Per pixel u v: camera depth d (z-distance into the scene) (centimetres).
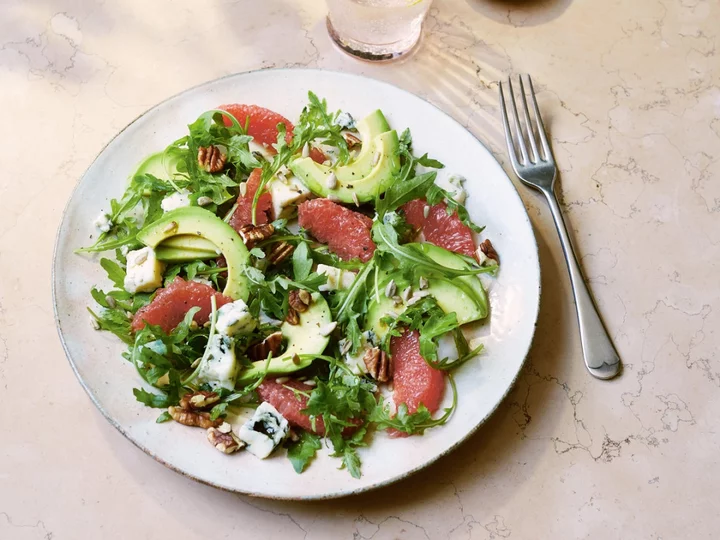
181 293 34
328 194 38
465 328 35
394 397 33
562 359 37
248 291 35
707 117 45
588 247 41
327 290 36
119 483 34
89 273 36
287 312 34
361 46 46
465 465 34
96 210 37
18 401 35
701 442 36
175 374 32
